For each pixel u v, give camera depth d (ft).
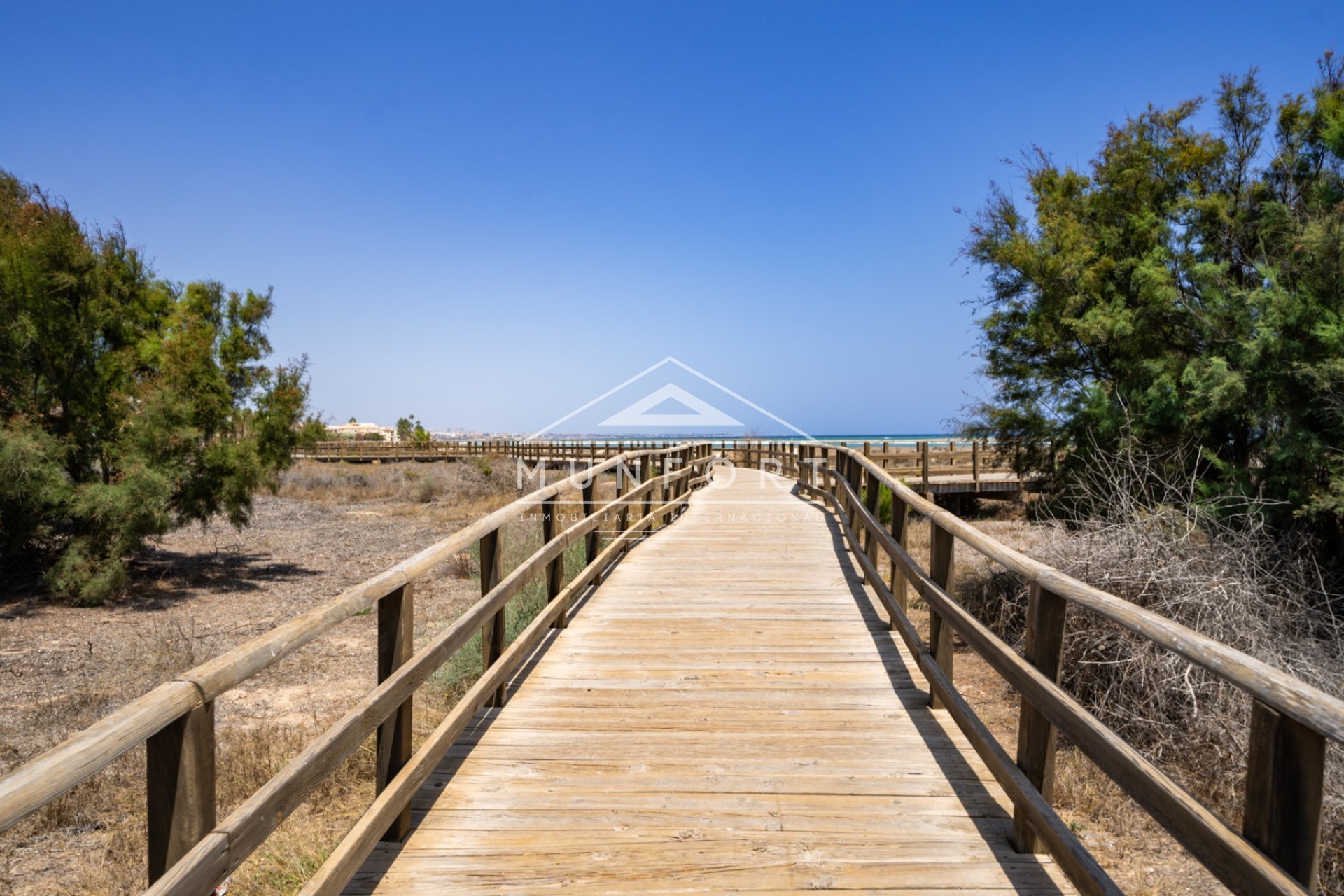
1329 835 13.16
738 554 30.32
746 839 9.73
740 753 12.26
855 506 25.38
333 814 14.76
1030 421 37.42
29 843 14.65
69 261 39.01
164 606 37.04
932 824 10.12
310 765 7.11
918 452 58.54
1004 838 9.78
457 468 112.98
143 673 25.35
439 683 20.94
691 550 31.53
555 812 10.43
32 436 36.91
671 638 18.65
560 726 13.35
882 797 10.85
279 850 13.00
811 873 9.00
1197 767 15.76
